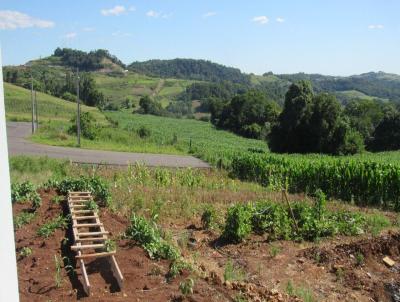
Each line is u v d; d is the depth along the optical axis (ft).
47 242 29.45
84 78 397.80
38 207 37.35
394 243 36.42
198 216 44.75
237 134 292.61
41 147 114.21
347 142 151.02
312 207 43.55
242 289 25.02
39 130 171.32
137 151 123.65
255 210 40.60
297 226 39.55
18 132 165.68
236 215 36.91
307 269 31.86
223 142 220.43
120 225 34.17
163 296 22.00
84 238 28.73
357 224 41.68
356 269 32.55
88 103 387.34
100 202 40.73
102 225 30.86
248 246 36.09
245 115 297.33
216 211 45.98
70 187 42.34
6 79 375.45
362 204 60.54
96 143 133.69
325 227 39.24
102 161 92.89
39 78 423.64
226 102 350.64
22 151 102.73
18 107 284.41
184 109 479.82
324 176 68.33
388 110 231.71
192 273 25.79
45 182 49.44
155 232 31.68
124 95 515.91
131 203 44.50
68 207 36.99
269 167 78.07
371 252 34.86
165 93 559.38
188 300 21.61
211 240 37.29
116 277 24.12
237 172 87.15
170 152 128.36
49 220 34.06
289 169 73.41
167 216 43.62
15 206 37.68
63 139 136.05
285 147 163.84
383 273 32.63
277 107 299.58
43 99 318.24
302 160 81.46
